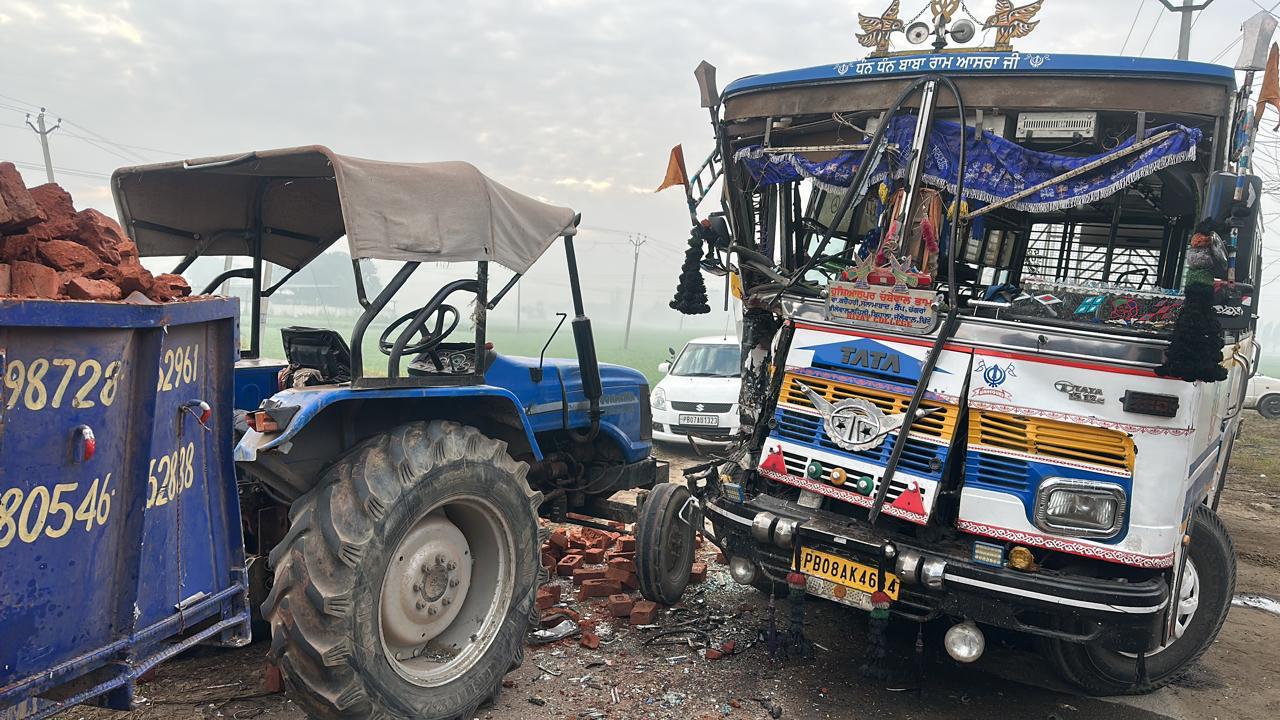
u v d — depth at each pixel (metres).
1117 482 3.65
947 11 4.33
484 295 4.19
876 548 3.93
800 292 4.71
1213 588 4.52
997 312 4.05
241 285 6.04
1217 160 3.78
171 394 2.71
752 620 5.11
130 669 2.54
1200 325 3.38
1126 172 3.79
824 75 4.42
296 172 4.68
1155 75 3.77
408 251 3.73
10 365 2.12
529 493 4.18
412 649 3.76
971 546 3.82
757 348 5.02
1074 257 5.49
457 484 3.74
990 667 4.68
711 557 6.34
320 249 5.55
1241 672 4.83
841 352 4.33
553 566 5.83
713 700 4.06
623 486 6.14
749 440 4.95
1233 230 3.50
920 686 4.34
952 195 4.14
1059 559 3.85
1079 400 3.73
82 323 2.28
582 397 5.79
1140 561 3.61
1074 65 3.87
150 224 4.72
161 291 2.74
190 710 3.70
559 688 4.14
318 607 3.16
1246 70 3.86
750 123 4.77
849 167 4.41
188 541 2.83
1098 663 4.36
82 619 2.39
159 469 2.64
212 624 3.08
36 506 2.22
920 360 4.07
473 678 3.79
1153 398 3.59
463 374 4.13
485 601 4.05
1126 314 3.73
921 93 4.14
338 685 3.21
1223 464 6.03
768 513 4.32
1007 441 3.87
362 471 3.41
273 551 3.33
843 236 5.17
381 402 4.16
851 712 4.02
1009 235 5.05
